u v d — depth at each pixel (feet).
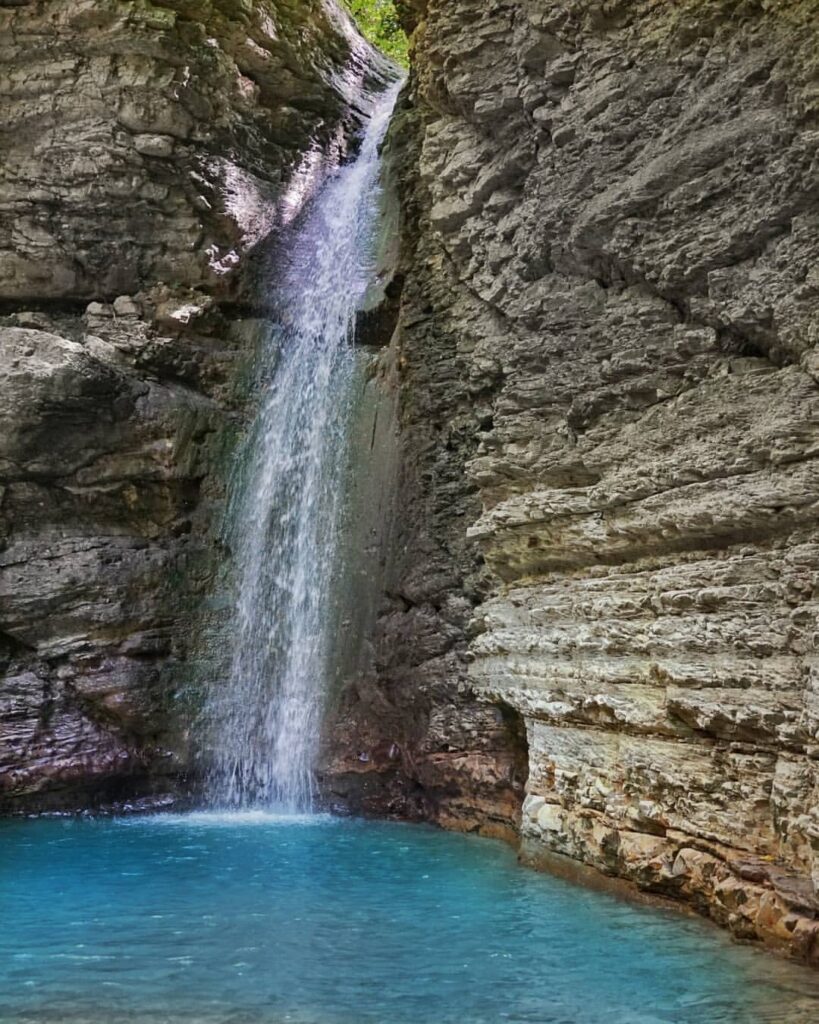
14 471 42.52
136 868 28.53
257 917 22.88
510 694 30.68
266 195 50.90
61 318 47.16
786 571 21.12
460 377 37.37
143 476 44.60
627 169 27.61
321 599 42.22
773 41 23.77
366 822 37.42
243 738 42.57
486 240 34.58
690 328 25.55
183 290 47.83
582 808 26.66
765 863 20.58
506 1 32.55
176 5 46.11
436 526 37.68
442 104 36.04
